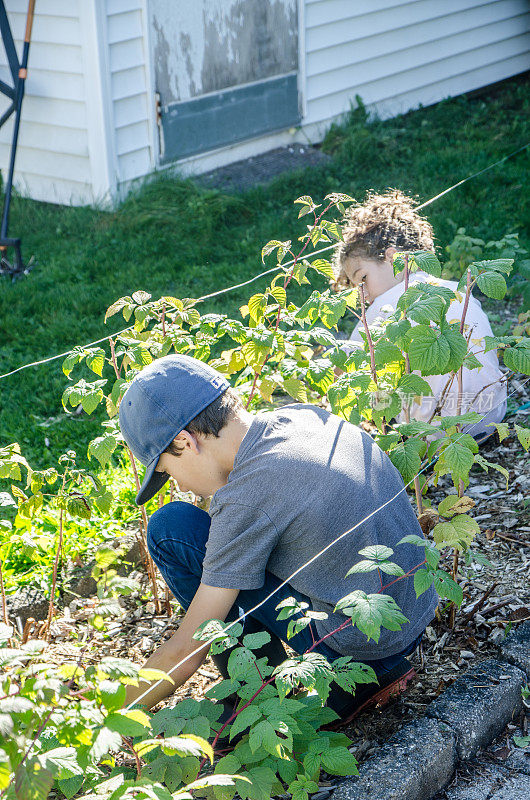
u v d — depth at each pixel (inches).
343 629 75.7
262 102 303.0
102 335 188.4
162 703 88.1
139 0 251.6
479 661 88.1
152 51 260.8
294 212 251.1
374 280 118.3
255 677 68.0
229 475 73.7
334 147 315.3
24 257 232.1
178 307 97.2
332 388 84.2
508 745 80.0
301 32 304.7
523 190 254.4
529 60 413.7
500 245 169.6
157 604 103.3
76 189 271.7
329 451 75.2
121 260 225.3
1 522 90.3
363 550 69.1
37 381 170.4
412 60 356.2
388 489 77.5
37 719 54.5
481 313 122.9
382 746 75.8
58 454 145.3
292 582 75.7
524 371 80.3
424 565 76.0
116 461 139.3
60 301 203.3
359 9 323.9
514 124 326.6
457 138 317.4
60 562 111.8
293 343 101.5
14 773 52.9
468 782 75.9
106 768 79.2
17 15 259.8
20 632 98.4
